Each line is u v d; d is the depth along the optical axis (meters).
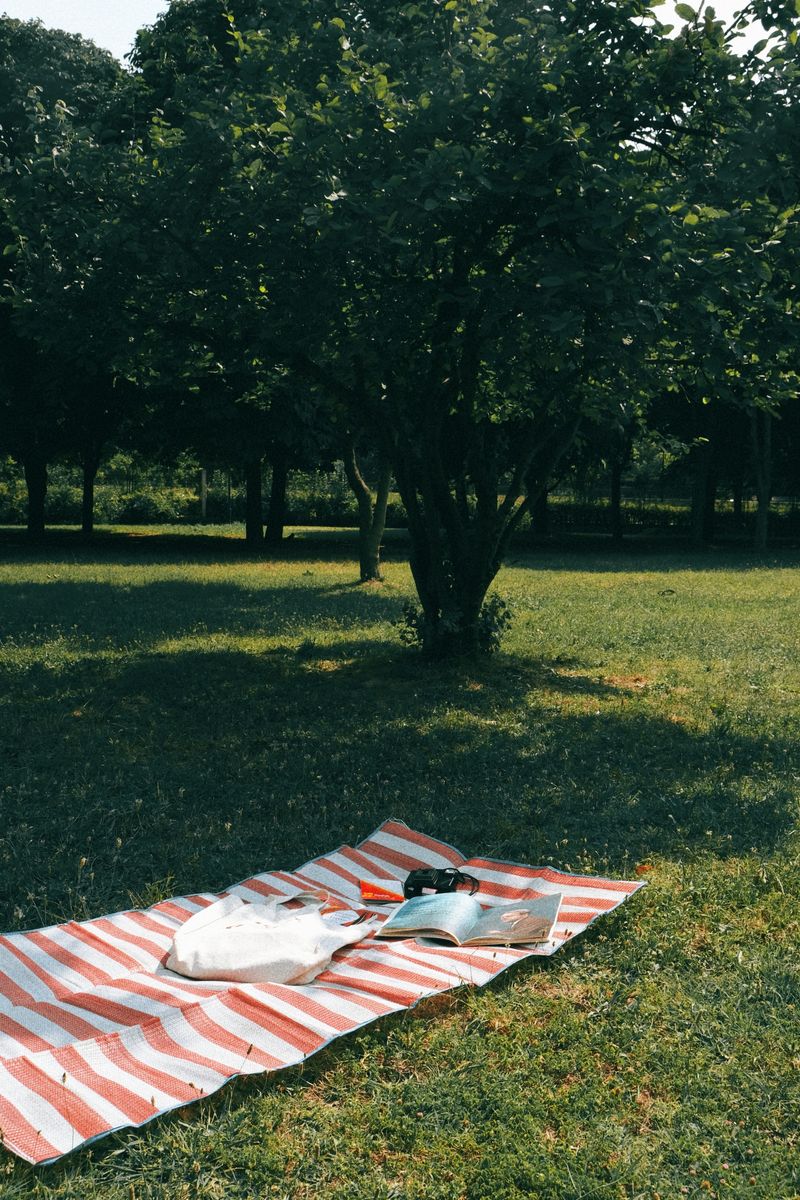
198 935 4.95
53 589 21.94
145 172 10.91
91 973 4.74
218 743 9.12
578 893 5.61
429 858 6.30
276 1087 3.91
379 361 10.84
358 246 9.41
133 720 9.95
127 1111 3.66
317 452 34.06
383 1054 4.14
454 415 13.24
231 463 38.47
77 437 35.31
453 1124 3.71
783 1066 4.04
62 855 6.31
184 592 21.67
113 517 58.06
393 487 62.94
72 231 11.37
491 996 4.57
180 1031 4.14
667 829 6.84
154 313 12.14
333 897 5.70
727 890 5.73
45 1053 3.92
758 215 9.02
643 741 9.14
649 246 8.39
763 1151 3.54
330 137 9.11
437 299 10.32
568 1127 3.67
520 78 9.15
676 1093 3.89
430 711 10.30
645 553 39.16
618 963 4.88
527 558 35.88
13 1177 3.39
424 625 12.88
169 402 32.47
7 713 10.12
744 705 10.73
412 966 4.77
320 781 7.90
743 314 10.02
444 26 10.79
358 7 11.02
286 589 22.52
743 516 54.84
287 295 10.21
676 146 10.77
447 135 9.31
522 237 10.56
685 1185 3.38
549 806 7.29
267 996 4.44
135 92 13.87
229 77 12.05
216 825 6.83
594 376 11.72
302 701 10.79
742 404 11.34
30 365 31.11
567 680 12.10
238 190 10.16
